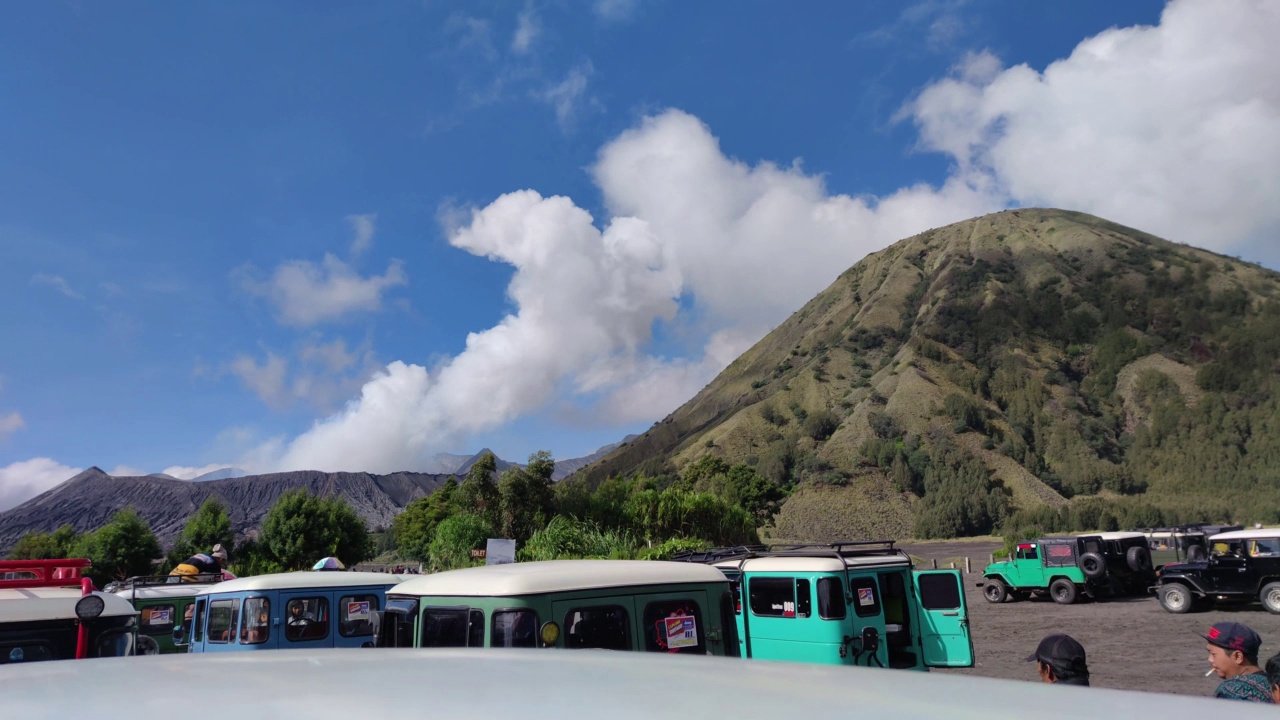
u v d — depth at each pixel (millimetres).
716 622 6562
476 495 36719
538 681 1288
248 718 1075
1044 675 5039
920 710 1028
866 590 10586
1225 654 5113
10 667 1555
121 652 6469
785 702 1099
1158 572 27797
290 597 10367
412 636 6207
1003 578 29172
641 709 1066
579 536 31031
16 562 7312
